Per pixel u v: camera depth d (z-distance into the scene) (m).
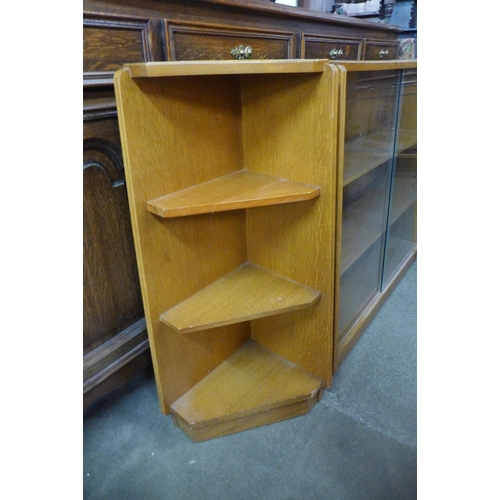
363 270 1.53
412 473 0.99
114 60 0.84
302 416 1.16
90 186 0.90
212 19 1.01
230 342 1.29
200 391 1.16
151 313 0.98
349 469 1.00
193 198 0.91
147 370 1.28
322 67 0.87
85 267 0.94
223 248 1.15
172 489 0.96
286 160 1.02
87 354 0.99
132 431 1.11
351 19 1.58
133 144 0.82
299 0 1.92
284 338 1.26
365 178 1.38
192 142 0.95
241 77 1.02
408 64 1.21
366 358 1.38
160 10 0.89
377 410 1.18
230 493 0.95
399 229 1.85
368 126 1.30
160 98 0.85
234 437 1.10
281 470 1.00
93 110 0.84
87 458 1.04
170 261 0.99
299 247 1.09
